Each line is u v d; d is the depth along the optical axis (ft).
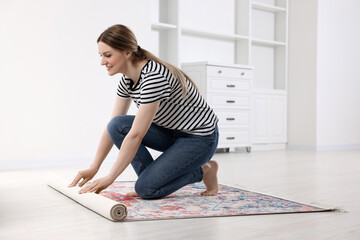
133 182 9.11
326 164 13.28
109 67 6.26
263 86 20.72
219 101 16.81
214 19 18.86
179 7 16.67
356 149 21.15
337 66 20.88
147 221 5.54
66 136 12.85
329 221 5.57
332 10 20.58
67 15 12.82
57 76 12.66
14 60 11.92
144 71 6.19
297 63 20.59
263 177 10.12
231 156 16.11
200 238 4.74
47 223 5.46
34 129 12.26
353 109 21.65
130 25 14.25
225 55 19.22
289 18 20.92
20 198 7.29
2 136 11.75
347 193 7.91
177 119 6.67
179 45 16.67
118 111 7.23
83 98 13.17
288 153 17.81
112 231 5.03
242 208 6.30
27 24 12.12
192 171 7.06
